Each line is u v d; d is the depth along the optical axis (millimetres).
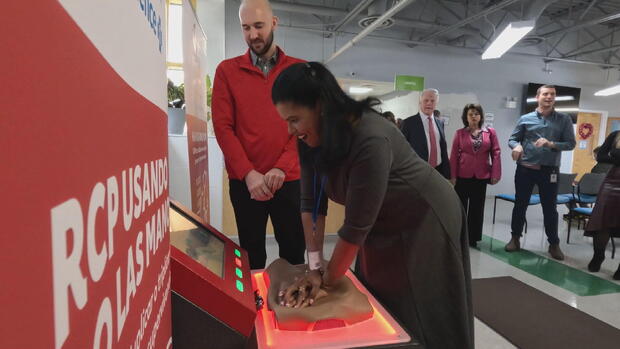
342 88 773
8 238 123
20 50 128
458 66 7121
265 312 744
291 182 1354
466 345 901
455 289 905
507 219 4797
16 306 130
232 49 5977
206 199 1656
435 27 6113
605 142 2658
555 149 2943
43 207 149
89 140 199
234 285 652
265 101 1311
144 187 333
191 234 808
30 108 136
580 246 3457
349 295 752
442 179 953
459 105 6492
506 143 7430
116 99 248
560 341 1780
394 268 915
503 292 2359
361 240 769
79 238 188
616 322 1994
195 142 1332
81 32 187
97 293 214
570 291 2395
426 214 885
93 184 205
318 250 997
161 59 438
